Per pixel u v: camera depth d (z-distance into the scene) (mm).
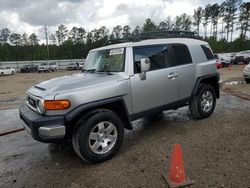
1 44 93250
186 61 5320
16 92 14242
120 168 3703
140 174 3484
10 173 3801
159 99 4762
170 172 3219
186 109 6902
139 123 5902
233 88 10539
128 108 4285
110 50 4695
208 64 5754
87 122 3727
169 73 4883
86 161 3846
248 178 3205
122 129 4125
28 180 3559
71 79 4270
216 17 77625
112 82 4078
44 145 4906
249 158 3736
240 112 6344
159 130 5289
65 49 88312
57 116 3594
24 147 4867
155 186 3162
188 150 4156
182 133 5000
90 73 4742
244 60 27891
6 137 5555
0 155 4531
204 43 5996
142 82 4434
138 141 4742
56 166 3936
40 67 40875
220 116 6031
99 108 3996
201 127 5281
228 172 3375
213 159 3773
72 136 3850
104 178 3457
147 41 4781
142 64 4172
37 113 3855
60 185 3367
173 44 5168
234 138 4555
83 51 87500
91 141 3859
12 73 38469
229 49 67188
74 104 3660
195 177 3295
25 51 89812
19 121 6945
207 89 5746
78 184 3357
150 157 3996
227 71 20156
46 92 3793
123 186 3221
